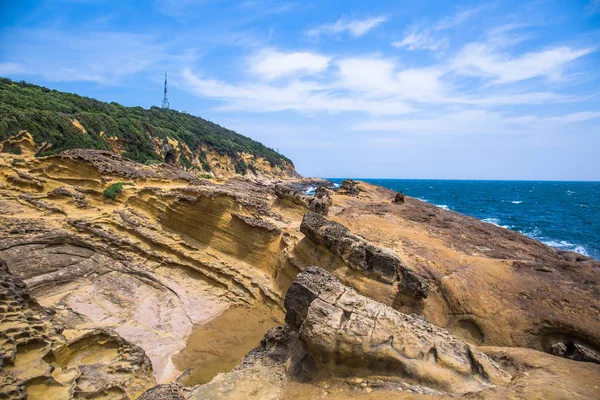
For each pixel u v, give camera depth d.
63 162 22.86
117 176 22.75
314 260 14.94
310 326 7.71
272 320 14.98
